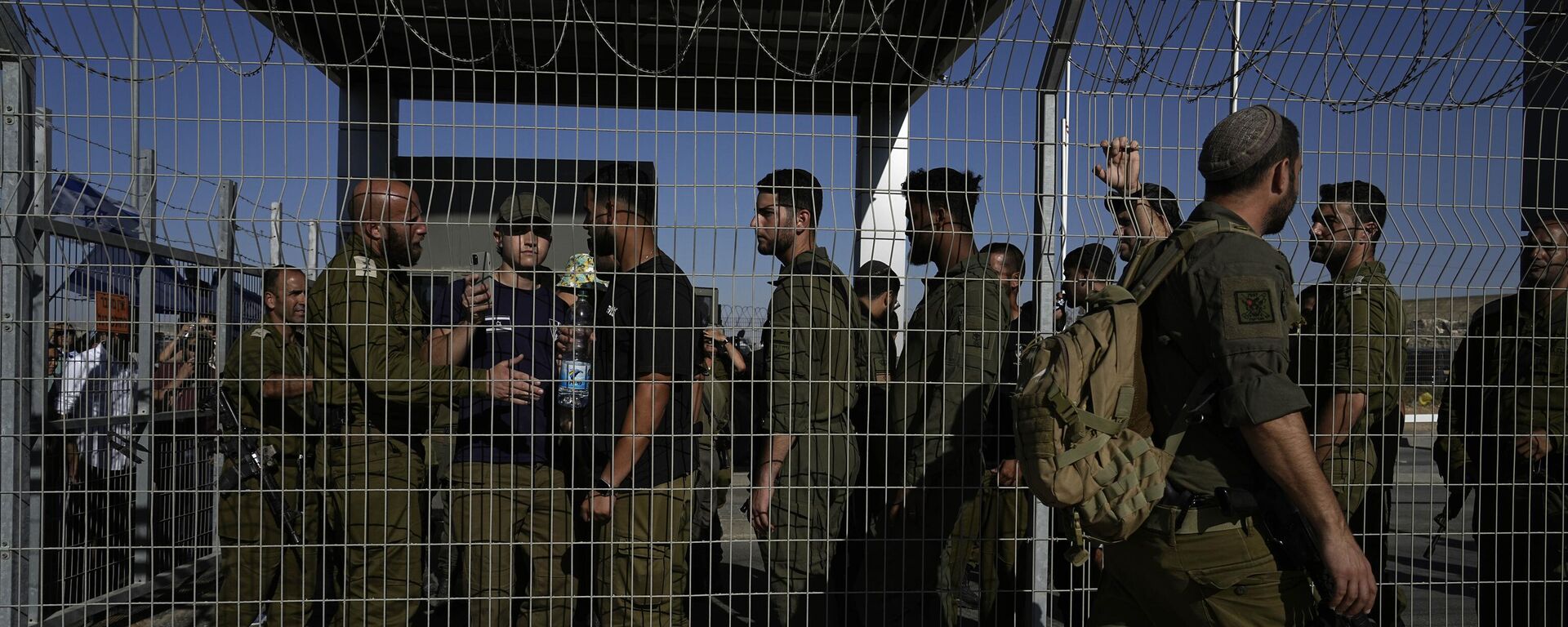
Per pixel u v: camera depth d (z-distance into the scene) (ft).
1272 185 7.04
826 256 10.53
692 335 9.36
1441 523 10.62
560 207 17.56
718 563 14.69
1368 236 10.21
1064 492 6.44
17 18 8.30
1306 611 6.48
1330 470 9.98
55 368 11.53
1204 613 6.63
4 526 8.61
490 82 17.19
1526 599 9.93
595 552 9.92
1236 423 6.17
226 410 10.92
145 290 13.10
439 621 12.96
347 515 9.66
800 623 10.29
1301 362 10.68
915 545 10.75
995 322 10.07
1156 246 7.22
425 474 10.57
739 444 13.00
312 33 15.02
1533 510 10.23
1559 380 10.16
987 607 10.87
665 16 15.07
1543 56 10.82
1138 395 6.82
